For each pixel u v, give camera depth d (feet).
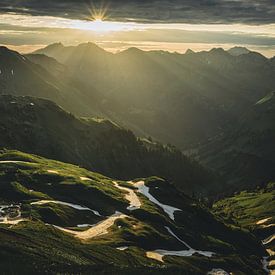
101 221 538.47
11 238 314.96
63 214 510.17
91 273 237.86
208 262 525.34
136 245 490.49
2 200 528.63
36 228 422.82
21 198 540.11
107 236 487.61
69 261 303.27
